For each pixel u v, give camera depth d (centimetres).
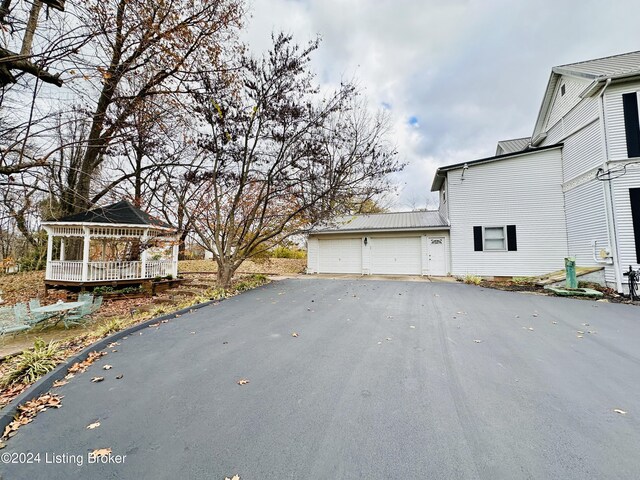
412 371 325
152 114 777
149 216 1136
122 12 652
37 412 254
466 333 461
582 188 950
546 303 690
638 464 183
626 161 789
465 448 200
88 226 956
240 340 441
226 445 207
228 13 787
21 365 333
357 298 776
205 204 980
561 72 1011
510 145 1496
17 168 543
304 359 364
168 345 421
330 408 253
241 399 270
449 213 1268
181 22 758
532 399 263
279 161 919
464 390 281
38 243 1570
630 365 336
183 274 1592
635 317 554
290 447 204
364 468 183
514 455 193
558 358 358
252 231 1060
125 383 305
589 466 182
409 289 930
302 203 958
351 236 1505
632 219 779
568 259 835
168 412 250
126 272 1034
